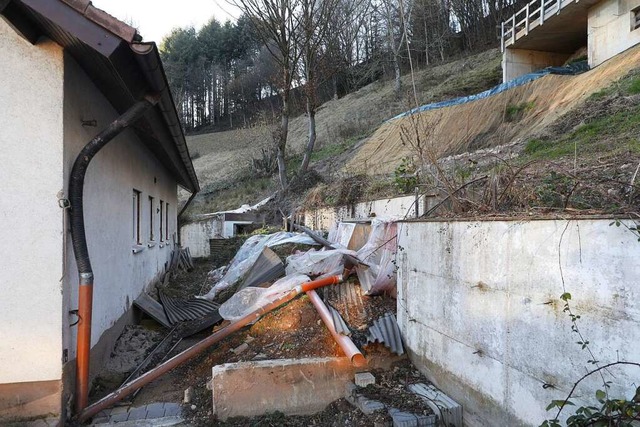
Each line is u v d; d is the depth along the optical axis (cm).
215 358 494
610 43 1434
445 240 381
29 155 358
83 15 310
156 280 953
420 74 3009
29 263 356
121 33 311
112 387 456
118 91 457
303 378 410
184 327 661
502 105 1478
